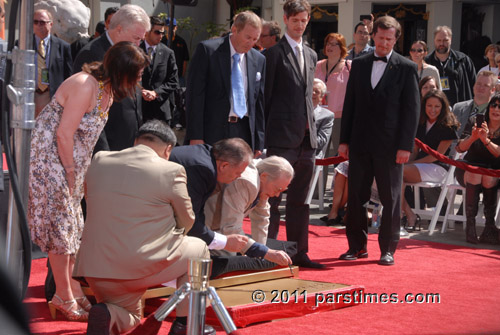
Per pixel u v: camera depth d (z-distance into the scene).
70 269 4.54
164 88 8.16
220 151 4.61
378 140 6.43
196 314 3.09
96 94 4.43
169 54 8.21
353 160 6.61
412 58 10.41
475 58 17.05
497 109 7.90
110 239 3.96
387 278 5.95
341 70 9.74
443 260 6.78
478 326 4.57
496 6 17.31
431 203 8.81
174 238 4.11
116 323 3.93
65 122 4.32
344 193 8.58
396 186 6.49
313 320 4.63
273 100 6.30
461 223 8.98
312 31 17.64
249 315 4.43
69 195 4.42
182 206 4.09
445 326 4.56
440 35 10.98
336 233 8.03
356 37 10.45
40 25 7.06
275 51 6.28
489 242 7.73
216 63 5.76
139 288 4.04
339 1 17.06
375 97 6.43
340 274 6.07
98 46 5.12
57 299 4.46
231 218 4.91
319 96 8.23
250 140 5.93
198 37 18.36
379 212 8.33
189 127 5.77
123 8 5.12
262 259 5.31
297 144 6.28
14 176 3.24
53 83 7.16
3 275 2.57
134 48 4.43
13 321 2.51
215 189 4.98
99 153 4.20
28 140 3.30
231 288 5.01
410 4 17.08
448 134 8.41
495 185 7.70
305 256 6.34
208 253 4.31
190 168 4.52
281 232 7.88
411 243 7.60
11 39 3.27
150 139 4.23
